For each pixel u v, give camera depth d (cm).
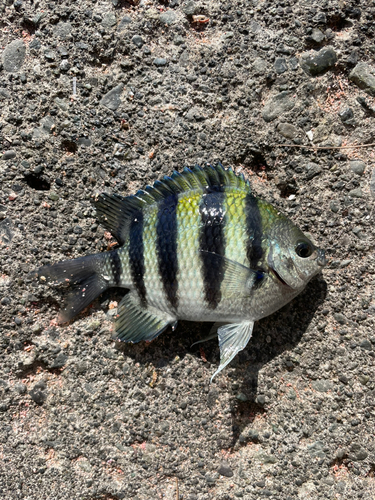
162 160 47
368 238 47
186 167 45
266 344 46
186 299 44
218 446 46
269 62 48
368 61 48
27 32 48
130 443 46
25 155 47
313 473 46
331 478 46
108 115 48
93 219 47
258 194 48
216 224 44
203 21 48
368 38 48
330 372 46
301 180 47
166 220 44
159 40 48
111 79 48
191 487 46
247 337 44
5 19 48
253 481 46
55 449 46
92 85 48
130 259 44
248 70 48
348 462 46
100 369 46
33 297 46
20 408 46
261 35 48
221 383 46
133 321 45
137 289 45
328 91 48
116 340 46
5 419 46
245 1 48
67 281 45
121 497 45
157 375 46
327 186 47
